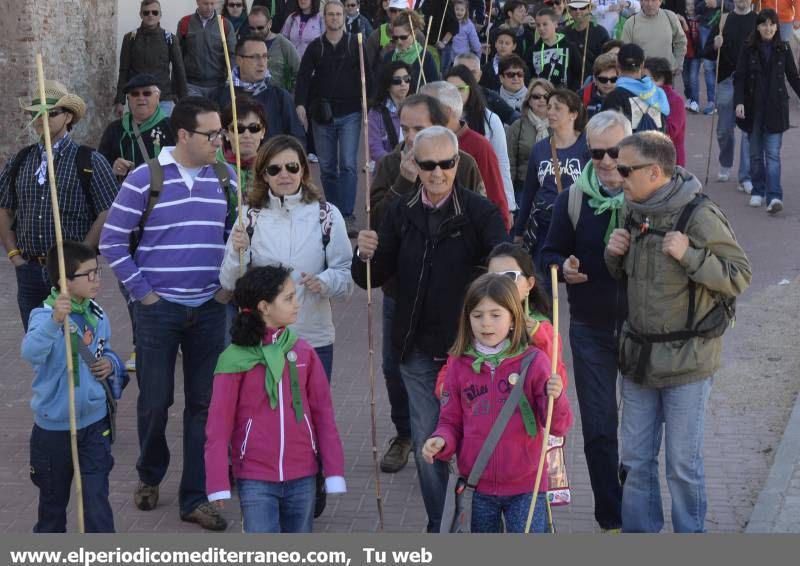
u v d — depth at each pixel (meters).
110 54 39.09
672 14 36.75
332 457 13.73
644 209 14.10
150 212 16.34
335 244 16.16
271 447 13.41
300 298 16.02
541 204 20.16
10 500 17.69
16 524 16.88
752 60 33.81
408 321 15.19
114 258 16.27
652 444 14.83
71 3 35.94
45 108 13.89
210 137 16.27
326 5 31.66
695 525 14.66
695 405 14.32
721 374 22.31
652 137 14.00
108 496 16.53
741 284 13.98
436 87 17.95
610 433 15.77
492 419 13.00
